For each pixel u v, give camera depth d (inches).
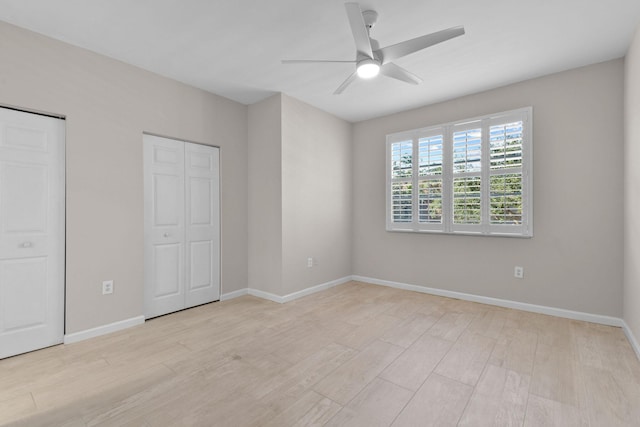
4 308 88.8
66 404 67.6
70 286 98.7
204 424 61.1
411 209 161.0
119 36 95.3
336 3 80.5
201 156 138.5
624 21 87.4
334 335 104.7
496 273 136.1
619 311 109.7
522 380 76.6
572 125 117.4
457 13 84.4
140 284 115.0
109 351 92.9
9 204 89.8
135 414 64.2
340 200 178.4
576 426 60.4
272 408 66.1
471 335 104.1
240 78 126.1
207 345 97.0
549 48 102.5
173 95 126.0
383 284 174.4
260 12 84.0
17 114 91.2
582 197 115.9
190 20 87.5
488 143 135.7
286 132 144.2
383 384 75.1
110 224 107.4
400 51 84.1
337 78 126.5
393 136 168.4
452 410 65.3
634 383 74.8
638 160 89.3
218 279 145.1
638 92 88.6
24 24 88.4
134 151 113.8
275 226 145.1
